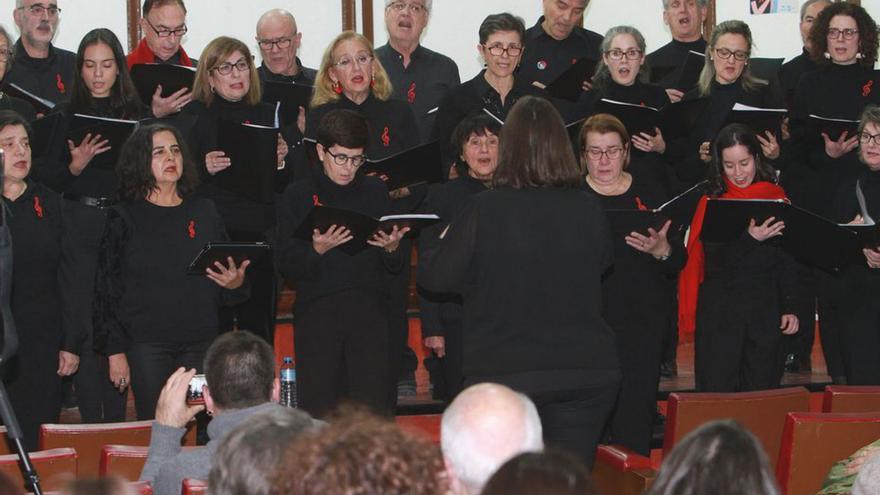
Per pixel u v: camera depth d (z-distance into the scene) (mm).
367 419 4031
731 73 13211
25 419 10492
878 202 11672
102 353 10352
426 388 13078
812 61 14039
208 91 11789
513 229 7859
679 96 13492
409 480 3795
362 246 10094
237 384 6746
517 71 14531
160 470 6680
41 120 11148
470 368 7926
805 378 13562
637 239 10297
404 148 12305
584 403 8023
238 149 11141
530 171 7949
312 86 12656
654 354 10867
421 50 14727
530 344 7836
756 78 13875
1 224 7754
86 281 10734
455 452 5117
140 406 10211
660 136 12273
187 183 10562
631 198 10836
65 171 11312
